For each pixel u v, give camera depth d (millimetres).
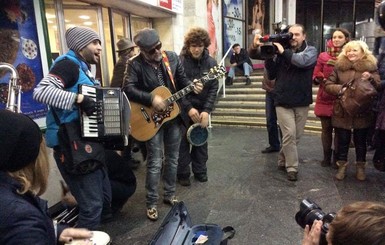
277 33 3176
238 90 7391
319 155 4043
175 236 1957
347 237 731
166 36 5688
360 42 2943
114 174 2533
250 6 9867
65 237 1213
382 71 2971
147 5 4543
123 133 1977
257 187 3123
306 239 1043
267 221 2488
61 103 1745
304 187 3074
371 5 12156
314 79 3326
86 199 1930
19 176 895
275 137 4215
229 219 2537
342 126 3059
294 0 11695
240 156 4145
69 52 1930
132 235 2367
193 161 3312
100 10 4180
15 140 849
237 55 7684
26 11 2805
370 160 3736
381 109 2736
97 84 2045
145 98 2455
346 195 2861
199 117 3002
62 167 1920
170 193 2814
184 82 2783
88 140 1880
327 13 12484
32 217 817
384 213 746
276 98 3166
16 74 1861
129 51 3447
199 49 2975
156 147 2559
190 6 6164
